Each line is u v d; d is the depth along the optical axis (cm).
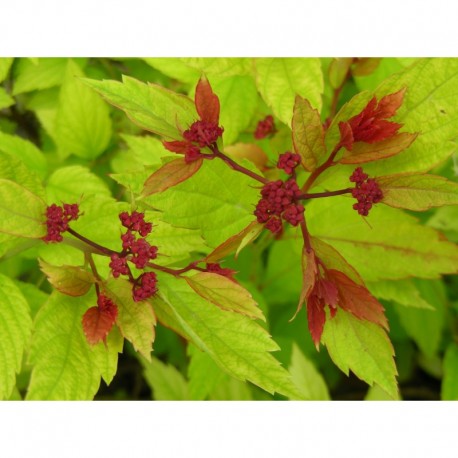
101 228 35
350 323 32
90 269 33
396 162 32
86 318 31
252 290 41
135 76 45
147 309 31
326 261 32
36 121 47
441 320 45
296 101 31
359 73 38
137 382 52
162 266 34
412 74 32
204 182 34
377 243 38
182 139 32
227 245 31
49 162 44
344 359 32
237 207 34
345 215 38
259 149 39
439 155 32
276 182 31
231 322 32
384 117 31
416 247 37
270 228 31
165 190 33
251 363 31
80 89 43
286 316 46
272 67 37
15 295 34
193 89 41
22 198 32
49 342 31
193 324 32
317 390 40
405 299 38
